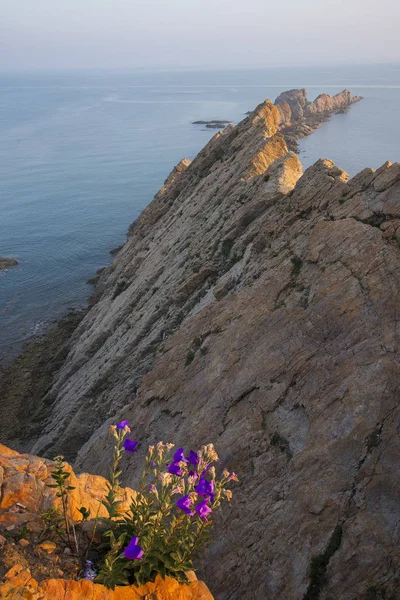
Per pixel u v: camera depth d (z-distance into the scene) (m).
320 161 24.83
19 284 72.50
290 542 13.75
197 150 170.88
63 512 8.25
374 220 18.55
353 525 12.92
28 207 110.81
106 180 134.38
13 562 7.08
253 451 16.67
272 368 17.98
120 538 7.36
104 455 25.52
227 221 32.50
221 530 15.50
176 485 7.52
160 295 35.44
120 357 34.28
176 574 7.36
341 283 17.45
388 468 13.20
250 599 13.72
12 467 9.11
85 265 79.56
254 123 45.09
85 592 6.85
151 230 54.31
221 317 22.88
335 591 12.45
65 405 38.00
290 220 24.36
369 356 15.23
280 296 20.30
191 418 20.14
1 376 49.75
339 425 14.55
